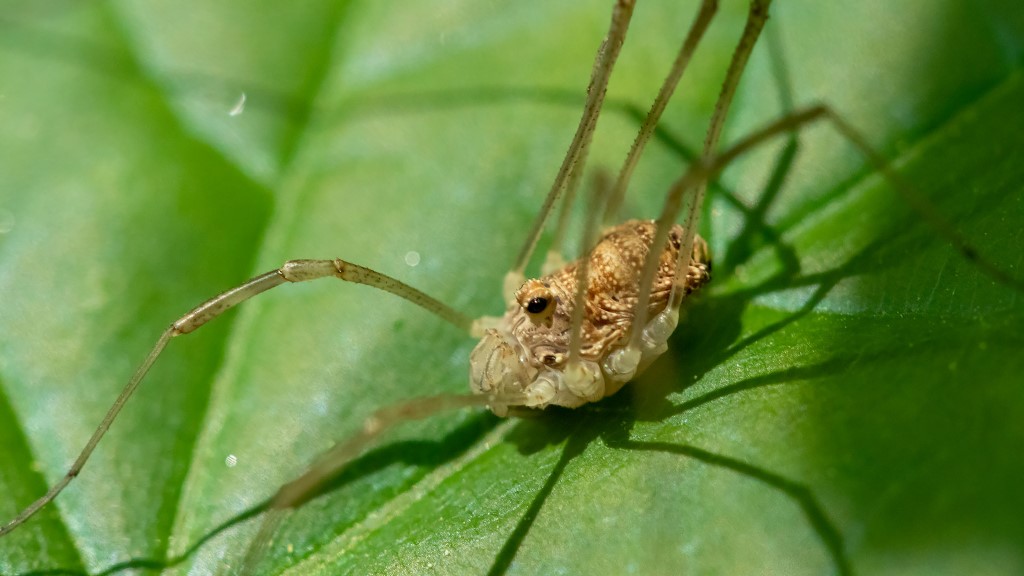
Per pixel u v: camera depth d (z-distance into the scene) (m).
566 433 0.06
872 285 0.06
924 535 0.06
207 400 0.06
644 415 0.06
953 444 0.06
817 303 0.06
